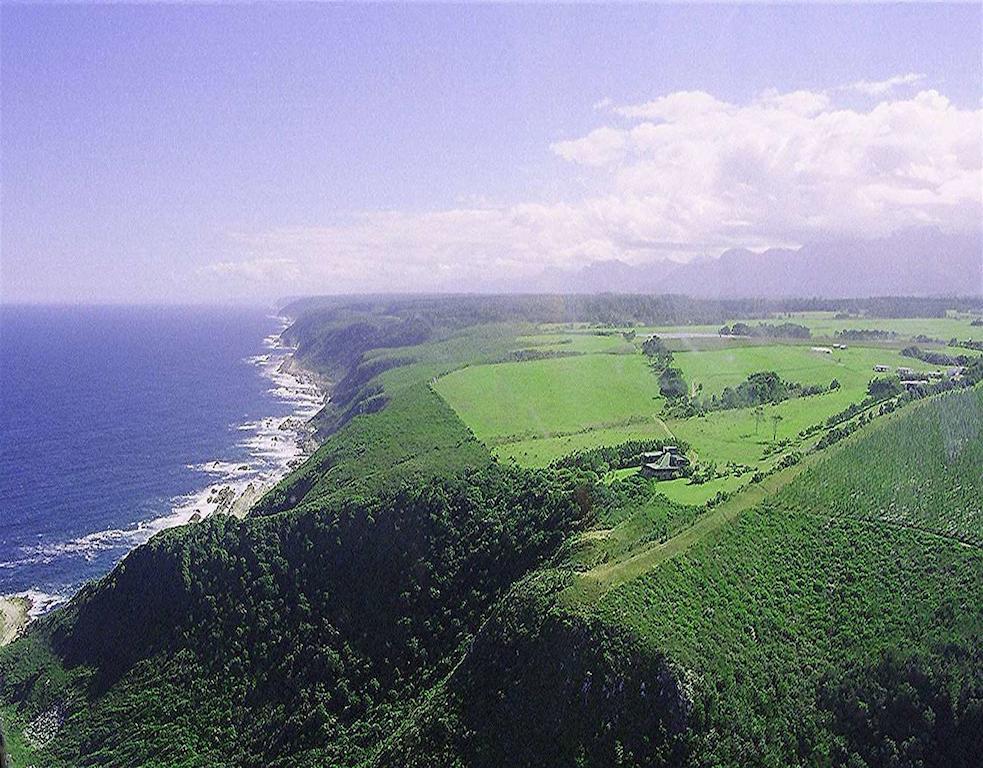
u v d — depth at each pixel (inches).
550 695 2346.2
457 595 3316.9
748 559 2728.8
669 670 2201.0
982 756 2044.8
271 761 2898.6
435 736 2487.7
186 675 3302.2
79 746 3132.4
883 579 2564.0
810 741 2148.1
